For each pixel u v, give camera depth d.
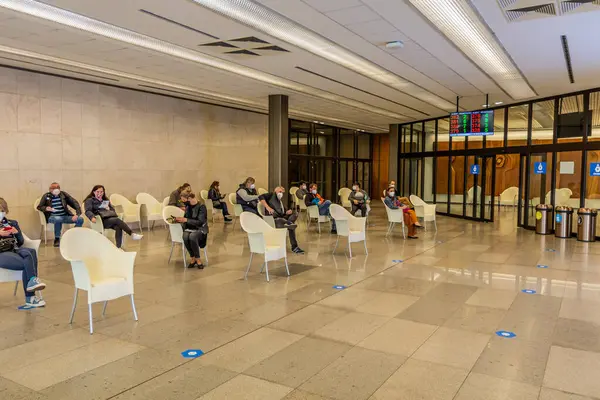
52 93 10.41
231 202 14.07
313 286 6.52
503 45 7.35
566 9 5.70
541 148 12.38
